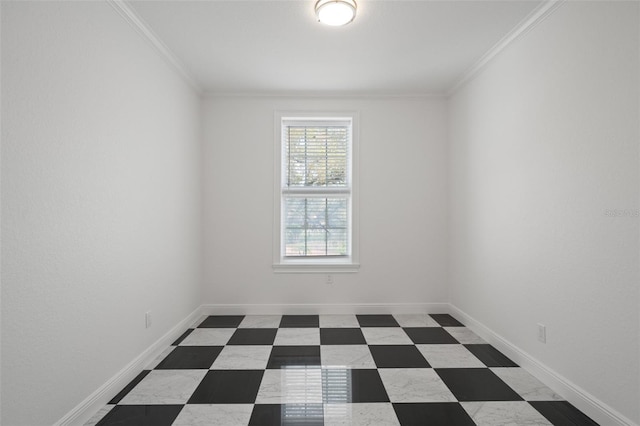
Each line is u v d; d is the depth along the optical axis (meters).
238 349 2.78
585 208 1.87
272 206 3.78
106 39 1.99
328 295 3.80
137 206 2.33
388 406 1.92
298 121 3.89
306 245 3.91
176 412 1.86
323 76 3.33
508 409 1.89
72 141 1.70
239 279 3.77
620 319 1.66
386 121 3.82
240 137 3.77
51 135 1.57
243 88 3.63
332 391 2.10
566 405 1.93
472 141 3.23
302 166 3.90
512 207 2.57
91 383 1.84
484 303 3.02
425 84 3.55
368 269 3.81
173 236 2.96
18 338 1.40
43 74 1.52
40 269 1.50
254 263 3.78
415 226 3.82
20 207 1.41
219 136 3.76
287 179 3.90
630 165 1.61
